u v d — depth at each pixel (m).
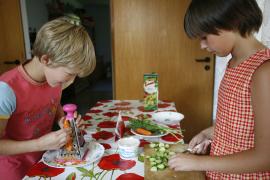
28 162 1.08
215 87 2.72
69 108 0.95
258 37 1.57
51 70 0.90
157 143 1.10
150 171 0.86
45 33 0.85
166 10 2.62
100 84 6.61
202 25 0.73
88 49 0.87
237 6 0.70
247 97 0.75
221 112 0.85
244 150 0.75
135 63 2.76
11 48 3.13
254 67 0.72
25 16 3.11
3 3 3.02
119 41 2.72
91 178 0.86
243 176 0.81
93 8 8.22
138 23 2.66
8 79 0.96
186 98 2.79
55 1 4.77
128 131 1.30
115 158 1.00
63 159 0.97
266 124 0.68
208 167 0.76
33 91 1.02
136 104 1.83
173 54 2.70
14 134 1.03
